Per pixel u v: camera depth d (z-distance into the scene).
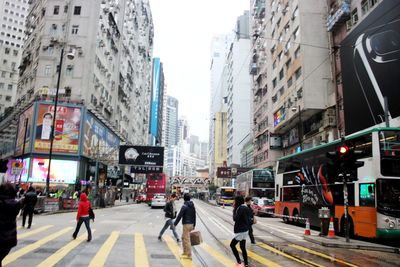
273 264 9.16
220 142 137.50
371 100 27.66
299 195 21.16
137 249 10.61
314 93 40.50
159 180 49.44
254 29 70.06
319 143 40.81
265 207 31.33
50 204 26.36
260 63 64.88
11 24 128.25
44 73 46.12
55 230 14.78
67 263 8.28
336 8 38.22
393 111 25.16
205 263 8.94
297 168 21.77
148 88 107.44
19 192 24.16
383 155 13.79
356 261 9.97
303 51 41.69
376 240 15.38
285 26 48.88
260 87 64.44
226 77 135.75
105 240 12.31
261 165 61.78
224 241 13.34
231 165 107.00
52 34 47.28
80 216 12.06
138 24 81.81
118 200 63.56
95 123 47.28
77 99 44.81
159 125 169.12
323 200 17.95
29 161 40.50
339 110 36.84
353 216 14.97
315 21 42.66
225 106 140.75
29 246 10.58
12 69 98.00
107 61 53.75
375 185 13.70
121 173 60.38
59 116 41.78
